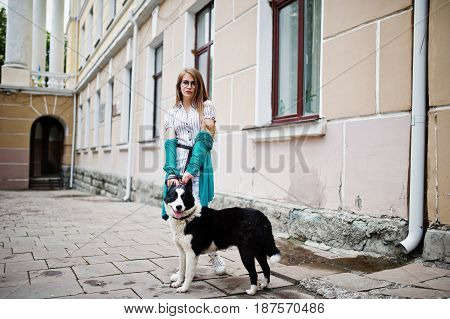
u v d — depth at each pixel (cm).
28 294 282
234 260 392
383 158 372
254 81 551
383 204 373
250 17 564
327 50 436
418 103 340
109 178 1291
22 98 1769
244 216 290
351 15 406
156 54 1005
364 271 333
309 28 504
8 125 1730
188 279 290
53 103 1855
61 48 2109
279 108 553
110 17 1426
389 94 367
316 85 490
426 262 336
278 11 552
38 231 557
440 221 332
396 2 361
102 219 688
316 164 449
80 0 2019
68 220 675
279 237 484
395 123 361
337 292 284
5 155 1719
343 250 403
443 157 330
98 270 348
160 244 467
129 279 323
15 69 1738
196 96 350
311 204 455
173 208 281
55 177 1955
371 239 379
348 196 408
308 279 315
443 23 330
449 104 326
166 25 879
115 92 1305
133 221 661
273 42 552
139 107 1052
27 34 1739
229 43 618
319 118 438
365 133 389
